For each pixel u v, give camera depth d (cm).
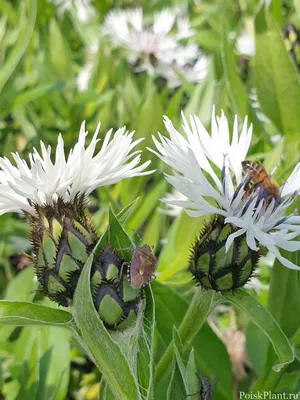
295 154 22
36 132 28
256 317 13
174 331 13
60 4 36
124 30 34
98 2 39
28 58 33
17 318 12
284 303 16
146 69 33
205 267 13
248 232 12
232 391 19
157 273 20
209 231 14
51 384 17
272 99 23
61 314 13
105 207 23
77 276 12
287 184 14
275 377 16
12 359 20
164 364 15
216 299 14
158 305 17
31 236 13
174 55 34
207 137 14
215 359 17
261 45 23
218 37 34
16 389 18
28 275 20
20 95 27
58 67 31
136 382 12
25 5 30
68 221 13
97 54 31
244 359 21
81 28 37
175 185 12
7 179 14
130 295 12
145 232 22
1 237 24
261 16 23
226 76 23
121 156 13
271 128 26
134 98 29
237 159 14
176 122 25
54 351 18
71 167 13
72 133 29
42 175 13
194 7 40
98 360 12
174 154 13
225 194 13
